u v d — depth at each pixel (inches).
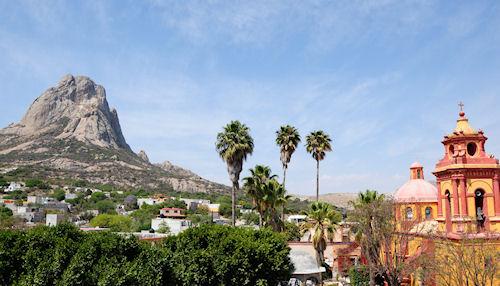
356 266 1911.9
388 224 1508.4
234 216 1868.8
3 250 868.6
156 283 997.2
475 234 1254.3
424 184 1905.8
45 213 5324.8
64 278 857.5
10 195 7057.1
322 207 1859.0
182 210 6141.7
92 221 4635.8
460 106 1464.1
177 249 1239.5
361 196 1724.9
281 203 1834.4
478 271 1175.6
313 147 2645.2
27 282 839.7
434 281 1390.3
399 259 1512.1
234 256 1209.4
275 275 1304.1
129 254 1031.6
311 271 1923.0
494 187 1353.3
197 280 1144.2
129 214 6043.3
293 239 2849.4
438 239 1374.3
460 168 1357.0
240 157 1873.8
